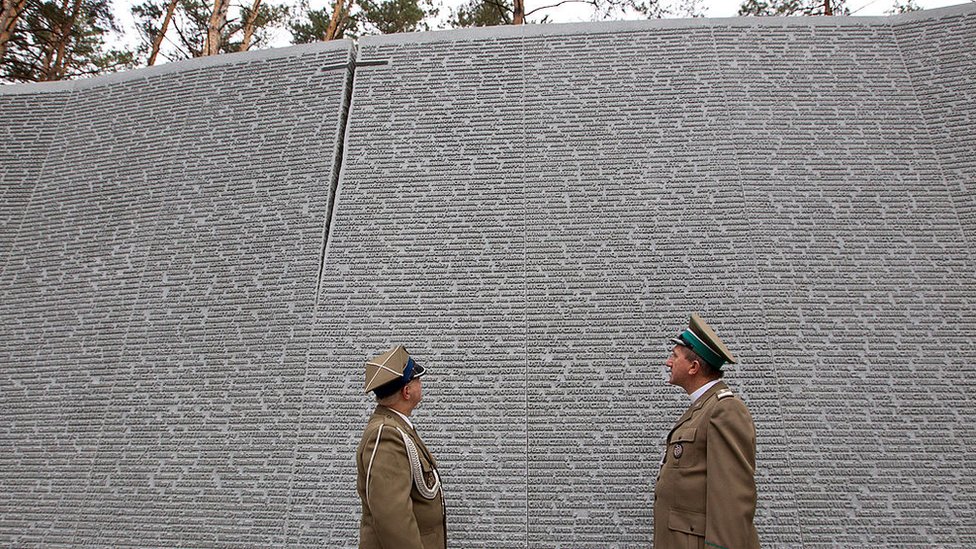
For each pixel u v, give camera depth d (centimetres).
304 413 376
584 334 376
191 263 445
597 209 412
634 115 441
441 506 277
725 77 447
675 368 295
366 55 490
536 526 333
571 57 467
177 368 410
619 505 335
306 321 402
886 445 337
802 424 343
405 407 282
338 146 458
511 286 394
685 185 414
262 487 363
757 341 365
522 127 445
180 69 532
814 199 404
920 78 436
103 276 459
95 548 366
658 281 387
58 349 439
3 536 380
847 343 362
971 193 394
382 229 423
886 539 317
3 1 870
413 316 393
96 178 505
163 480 378
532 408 359
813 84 441
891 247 386
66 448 402
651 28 470
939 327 362
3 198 514
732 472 238
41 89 564
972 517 318
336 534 344
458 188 430
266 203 450
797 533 319
